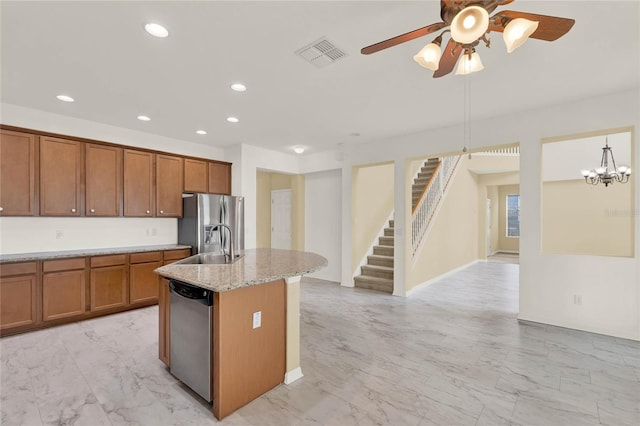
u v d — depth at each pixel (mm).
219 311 1988
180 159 4879
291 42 2260
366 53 1793
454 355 2857
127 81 2893
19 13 1902
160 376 2457
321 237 6430
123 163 4254
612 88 3068
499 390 2279
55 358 2748
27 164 3490
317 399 2178
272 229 7375
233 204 5039
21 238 3666
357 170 5691
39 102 3408
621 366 2631
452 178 7102
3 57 2449
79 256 3678
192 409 2057
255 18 1975
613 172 5289
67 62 2533
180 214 4863
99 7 1855
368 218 6168
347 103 3469
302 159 6465
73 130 3916
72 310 3621
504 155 7902
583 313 3391
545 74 2770
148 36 2172
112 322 3668
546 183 6570
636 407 2070
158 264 4348
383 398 2186
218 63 2561
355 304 4500
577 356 2822
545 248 6562
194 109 3646
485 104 3504
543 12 1963
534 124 3650
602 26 2064
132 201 4324
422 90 3111
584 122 3336
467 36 1504
